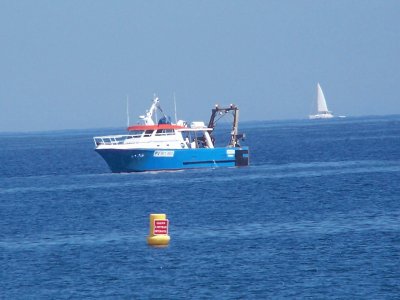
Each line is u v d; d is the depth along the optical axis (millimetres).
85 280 161500
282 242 190500
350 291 148750
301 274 160625
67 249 191875
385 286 151125
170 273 164375
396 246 181625
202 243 192750
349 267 164750
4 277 166000
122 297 149125
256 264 169375
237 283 155500
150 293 150875
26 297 151500
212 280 158125
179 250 185500
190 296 148375
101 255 183250
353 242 187500
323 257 173625
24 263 178000
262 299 145625
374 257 172125
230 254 179500
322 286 152125
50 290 155500
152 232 193875
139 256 180500
